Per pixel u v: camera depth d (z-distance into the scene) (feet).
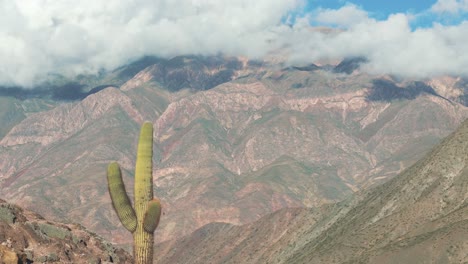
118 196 99.76
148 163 102.37
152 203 99.25
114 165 101.09
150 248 99.66
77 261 247.91
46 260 229.45
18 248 230.68
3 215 244.63
